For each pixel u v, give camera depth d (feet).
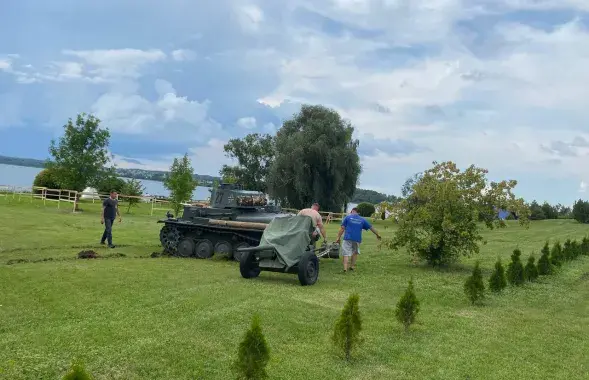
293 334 25.58
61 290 31.96
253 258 40.01
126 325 25.53
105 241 60.95
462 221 48.01
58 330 24.50
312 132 151.02
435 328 28.22
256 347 18.70
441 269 48.55
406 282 41.29
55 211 99.50
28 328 24.82
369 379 20.68
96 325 25.39
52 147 123.34
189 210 54.60
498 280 39.09
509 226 119.65
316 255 41.52
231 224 50.93
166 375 20.03
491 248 69.56
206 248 52.54
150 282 35.58
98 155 126.00
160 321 26.40
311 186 150.71
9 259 44.16
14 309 27.76
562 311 34.14
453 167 49.80
